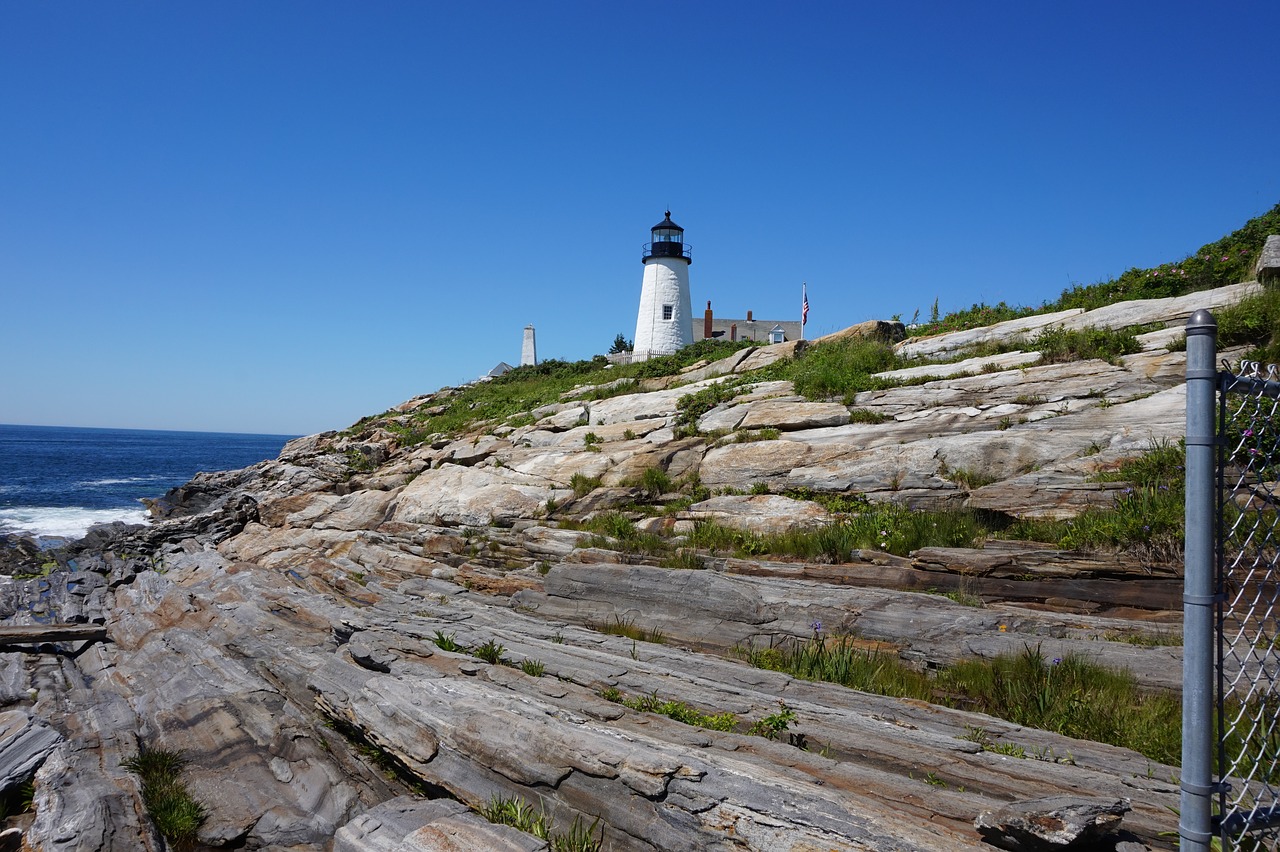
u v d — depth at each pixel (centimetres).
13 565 2281
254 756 803
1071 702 658
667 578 1047
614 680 751
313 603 1252
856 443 1330
